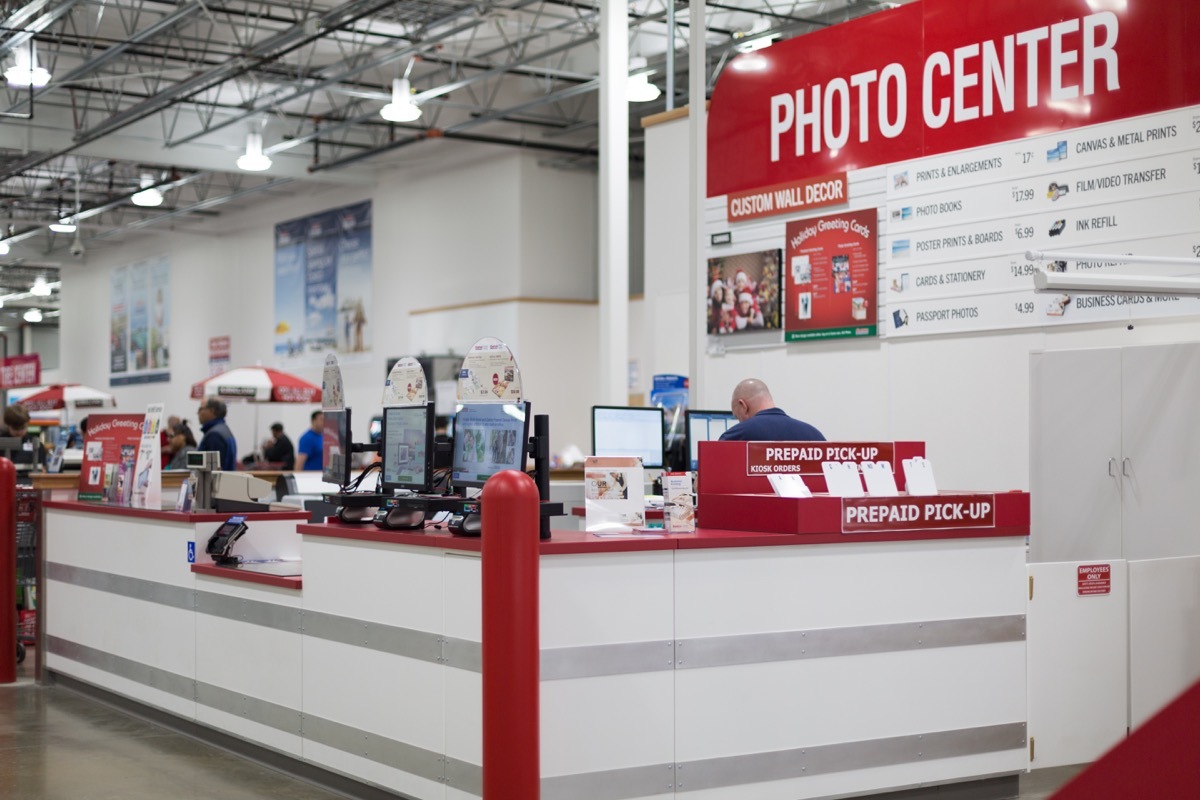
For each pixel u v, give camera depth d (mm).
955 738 4609
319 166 17797
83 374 28484
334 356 5297
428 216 18359
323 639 4875
